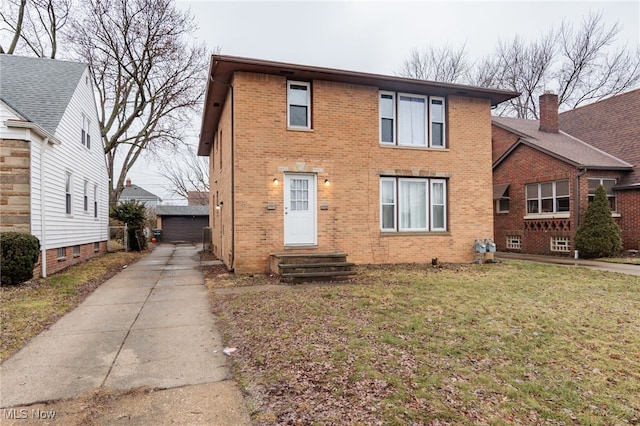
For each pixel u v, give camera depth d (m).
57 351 4.49
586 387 3.52
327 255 9.59
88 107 14.45
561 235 15.12
